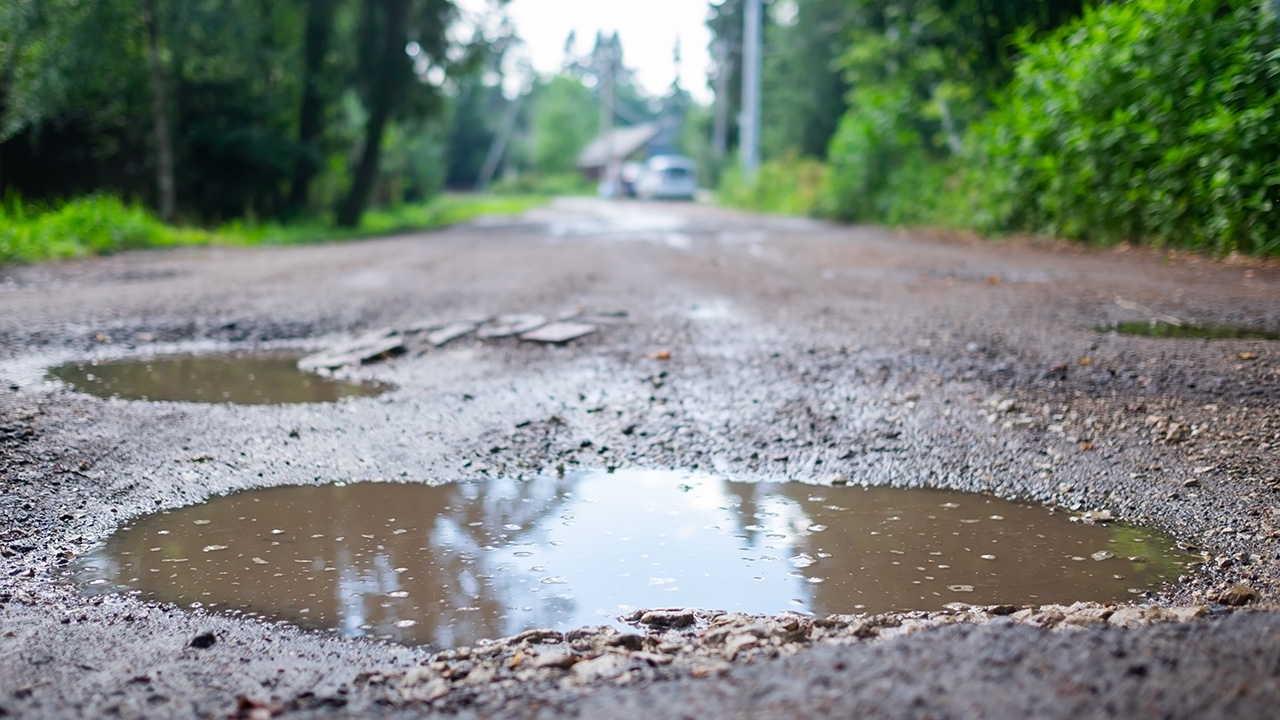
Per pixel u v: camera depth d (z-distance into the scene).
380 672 2.29
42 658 2.37
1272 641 2.06
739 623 2.58
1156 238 10.09
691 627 2.60
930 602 2.80
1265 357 4.97
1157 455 3.96
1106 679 1.88
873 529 3.43
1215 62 9.27
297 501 3.71
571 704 1.99
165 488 3.79
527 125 88.25
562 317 7.07
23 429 4.32
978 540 3.31
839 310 7.12
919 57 17.02
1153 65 9.82
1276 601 2.73
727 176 35.12
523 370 5.61
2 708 2.07
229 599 2.79
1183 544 3.24
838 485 3.94
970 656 2.02
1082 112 10.88
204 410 4.82
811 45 33.69
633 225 19.80
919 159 18.20
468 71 22.84
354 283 9.23
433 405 4.95
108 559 3.11
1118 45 10.38
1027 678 1.90
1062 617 2.51
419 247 14.20
